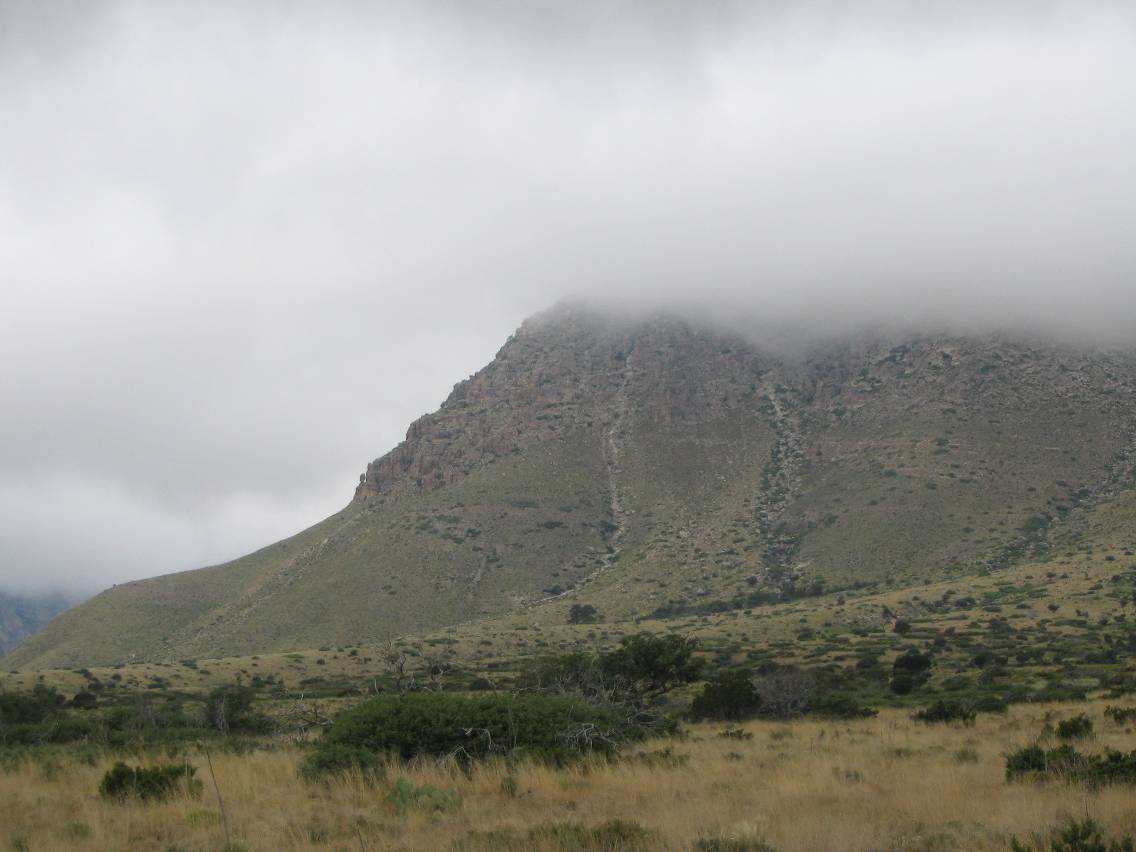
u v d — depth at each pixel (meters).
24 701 57.88
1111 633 95.12
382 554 188.12
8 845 16.02
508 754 24.47
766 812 17.44
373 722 25.95
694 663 61.59
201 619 182.25
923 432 194.75
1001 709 45.97
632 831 15.60
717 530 188.50
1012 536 155.25
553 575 181.75
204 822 17.34
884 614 124.44
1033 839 14.19
